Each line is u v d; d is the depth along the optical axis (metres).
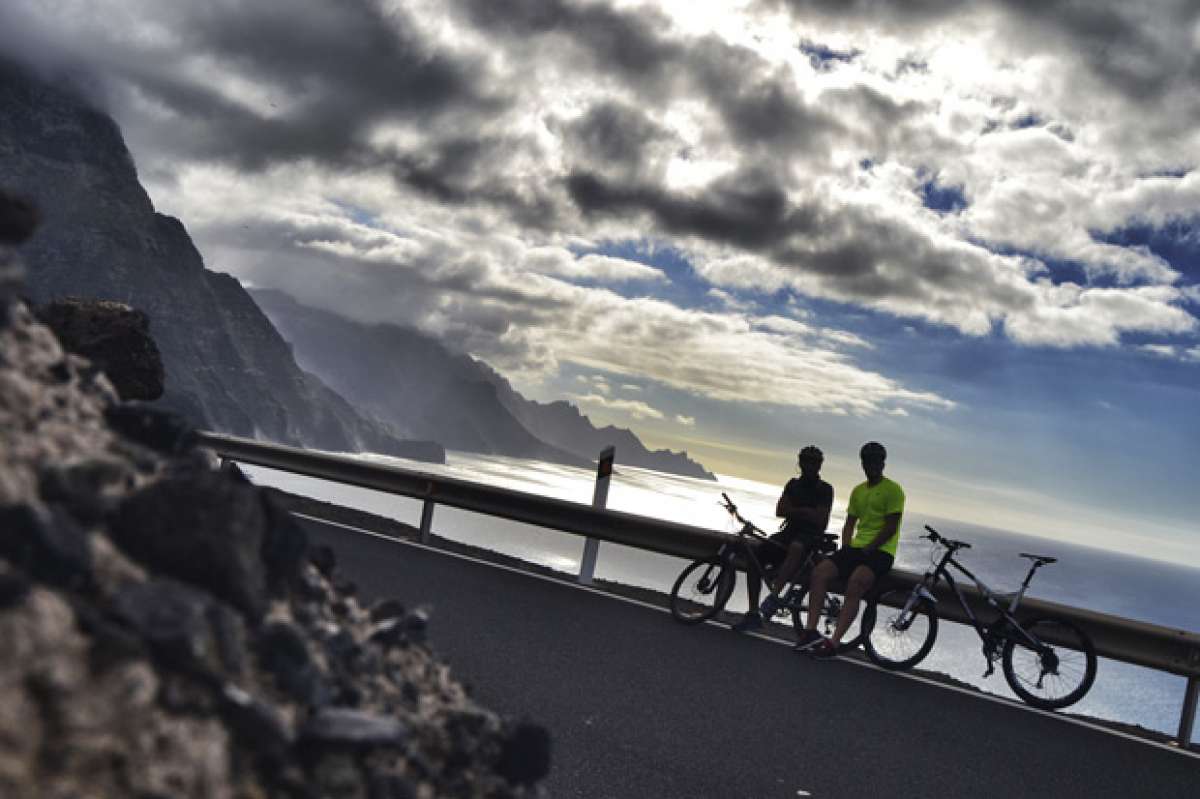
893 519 8.48
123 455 2.36
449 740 2.53
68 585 1.80
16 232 2.23
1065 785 5.44
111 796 1.53
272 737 1.88
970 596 8.43
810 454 9.48
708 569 9.62
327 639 2.43
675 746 5.18
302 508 13.67
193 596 1.97
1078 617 7.99
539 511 11.85
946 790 5.05
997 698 7.79
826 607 8.91
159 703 1.74
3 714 1.48
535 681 6.09
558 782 4.41
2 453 2.01
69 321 5.09
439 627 7.22
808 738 5.70
